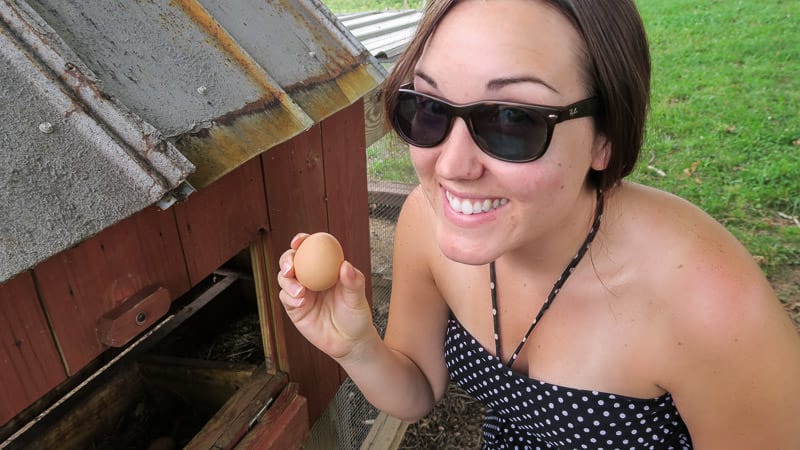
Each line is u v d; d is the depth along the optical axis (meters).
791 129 2.49
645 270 0.48
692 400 0.48
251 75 0.59
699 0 4.90
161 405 0.83
